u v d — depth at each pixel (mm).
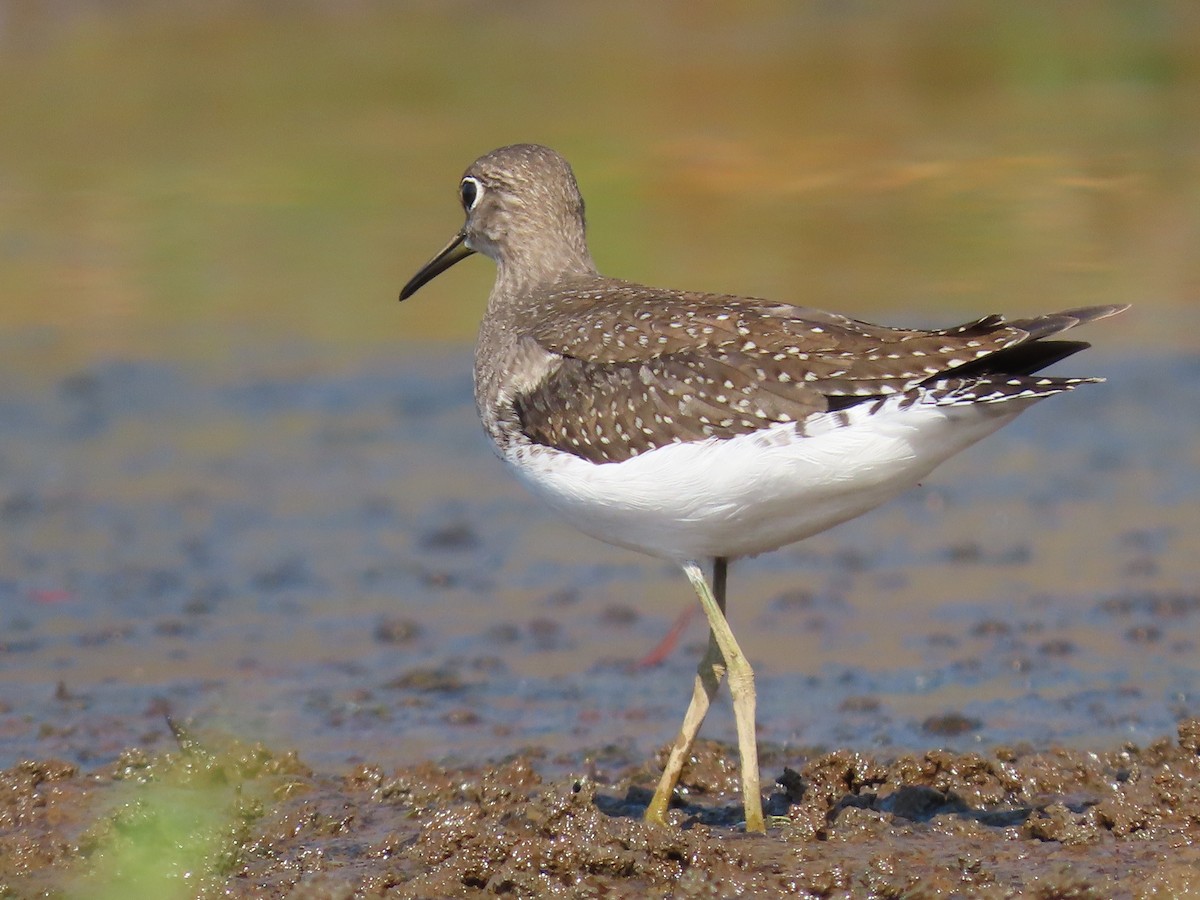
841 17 29391
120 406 17141
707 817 8953
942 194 21359
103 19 28172
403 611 12484
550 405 8797
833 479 8039
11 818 8828
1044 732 10078
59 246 20875
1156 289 19000
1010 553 13445
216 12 28875
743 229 20703
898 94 25172
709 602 8617
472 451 16062
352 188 22203
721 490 8164
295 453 15906
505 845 7879
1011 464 15719
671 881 7785
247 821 8781
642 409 8430
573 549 13875
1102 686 10805
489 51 27609
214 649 11750
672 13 29828
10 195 22344
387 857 8242
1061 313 7949
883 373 7961
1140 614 12055
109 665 11445
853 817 8453
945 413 7762
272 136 23969
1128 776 9078
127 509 14516
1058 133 23391
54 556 13500
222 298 19734
